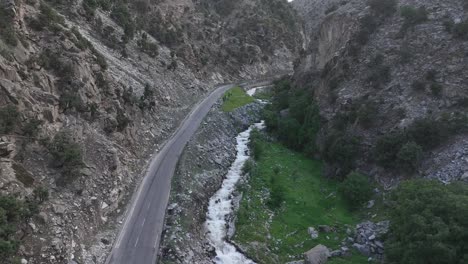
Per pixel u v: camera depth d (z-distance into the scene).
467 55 56.34
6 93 39.44
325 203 52.44
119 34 85.44
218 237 46.19
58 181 40.50
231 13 153.50
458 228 33.88
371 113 58.62
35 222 35.19
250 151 71.12
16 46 44.25
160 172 55.66
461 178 44.84
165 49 103.19
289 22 168.50
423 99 55.75
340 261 41.38
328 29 84.94
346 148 57.19
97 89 54.75
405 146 50.44
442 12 64.38
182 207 48.22
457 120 50.75
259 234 45.88
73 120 48.06
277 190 54.25
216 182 58.34
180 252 40.91
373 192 51.25
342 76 68.56
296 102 77.88
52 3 74.94
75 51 53.19
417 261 35.31
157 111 72.81
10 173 36.25
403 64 61.50
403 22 67.44
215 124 78.25
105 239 40.75
